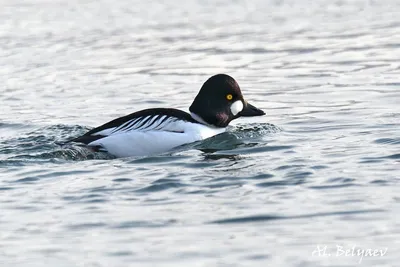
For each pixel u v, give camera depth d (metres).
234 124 16.94
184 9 31.94
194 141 15.00
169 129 15.00
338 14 30.33
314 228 10.10
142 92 20.50
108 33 27.78
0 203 11.50
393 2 32.28
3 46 26.16
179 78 21.88
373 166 12.74
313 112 17.84
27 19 30.27
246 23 29.11
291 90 20.23
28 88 21.23
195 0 33.75
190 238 9.92
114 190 11.98
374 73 21.55
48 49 25.66
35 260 9.38
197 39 26.67
